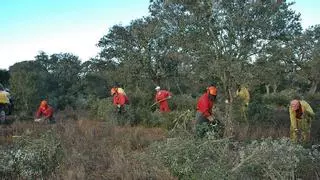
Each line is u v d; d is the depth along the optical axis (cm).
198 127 998
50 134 1069
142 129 1481
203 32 1636
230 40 1611
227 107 1484
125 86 3344
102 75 3741
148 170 852
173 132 1027
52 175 862
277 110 2186
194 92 2553
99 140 1230
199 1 1614
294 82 3588
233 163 767
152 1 1828
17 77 2542
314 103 2583
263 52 1614
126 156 980
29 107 2525
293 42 1692
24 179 866
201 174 758
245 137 1181
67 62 4281
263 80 1628
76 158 958
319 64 3912
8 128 1583
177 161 812
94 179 850
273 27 1603
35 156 908
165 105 1894
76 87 3791
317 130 1310
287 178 732
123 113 1761
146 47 3159
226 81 1603
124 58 3372
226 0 1598
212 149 801
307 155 830
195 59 1666
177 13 1677
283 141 785
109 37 3522
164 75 3106
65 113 2473
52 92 3322
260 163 742
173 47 1736
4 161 909
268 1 1600
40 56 4353
